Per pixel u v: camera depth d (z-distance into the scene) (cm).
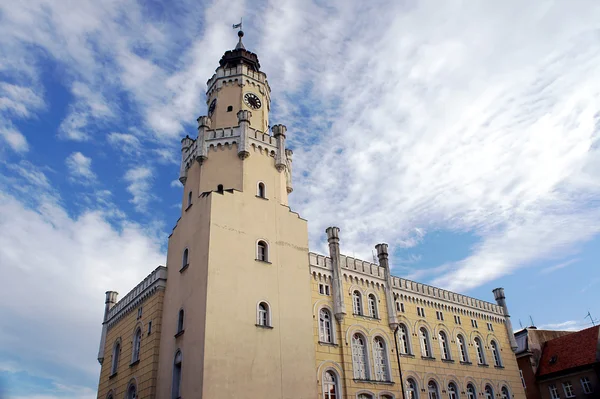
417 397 4734
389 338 4788
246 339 3644
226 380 3403
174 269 4356
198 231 4072
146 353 4253
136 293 4903
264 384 3581
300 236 4494
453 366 5269
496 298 6512
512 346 6156
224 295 3694
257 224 4216
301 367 3869
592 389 5634
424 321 5300
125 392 4412
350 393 4153
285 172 4888
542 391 6188
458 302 5844
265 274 4034
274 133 4859
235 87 5103
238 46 5625
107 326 5522
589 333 6112
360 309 4741
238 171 4406
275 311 3938
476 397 5300
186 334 3709
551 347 6550
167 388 3759
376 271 5094
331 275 4650
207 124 4731
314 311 4334
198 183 4453
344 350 4316
